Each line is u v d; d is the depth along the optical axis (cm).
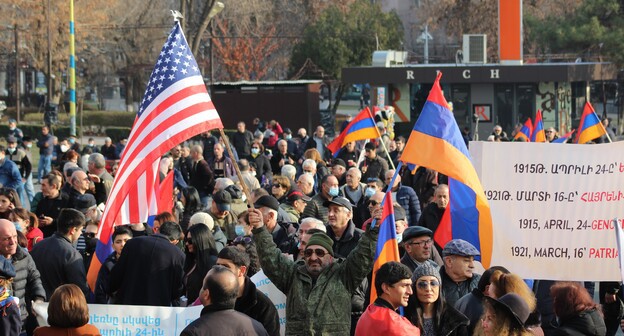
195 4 7362
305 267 999
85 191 1675
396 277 883
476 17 7719
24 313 1142
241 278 980
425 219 1497
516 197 1198
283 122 5338
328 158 3394
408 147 1083
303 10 7875
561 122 4744
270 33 7556
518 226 1199
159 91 1120
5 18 6900
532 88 4706
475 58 4953
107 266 1204
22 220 1388
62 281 1211
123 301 1147
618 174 1188
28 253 1160
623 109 6581
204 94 1127
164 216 1334
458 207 1171
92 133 6612
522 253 1198
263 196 1328
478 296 998
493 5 7656
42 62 7188
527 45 7225
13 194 1507
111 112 7194
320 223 1155
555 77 4606
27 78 8644
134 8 7588
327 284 981
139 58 7731
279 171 3053
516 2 4809
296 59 7162
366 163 2328
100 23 7181
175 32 1130
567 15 6950
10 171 2561
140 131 1119
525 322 798
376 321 870
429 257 1135
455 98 4772
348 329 980
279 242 1348
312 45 7069
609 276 1193
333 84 6994
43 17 6900
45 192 1684
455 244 1057
